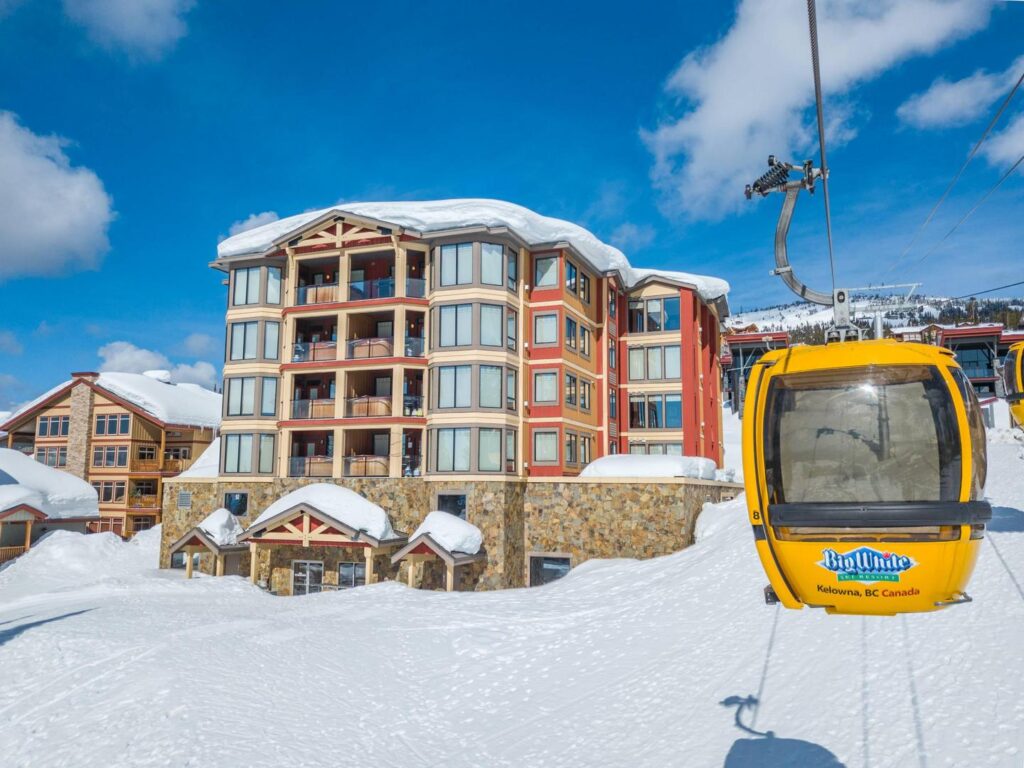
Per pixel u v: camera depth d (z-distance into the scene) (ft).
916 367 16.15
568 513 98.73
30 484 151.84
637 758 38.63
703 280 139.44
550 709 47.62
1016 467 87.76
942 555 14.24
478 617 68.64
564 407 108.88
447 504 99.60
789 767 34.06
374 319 117.19
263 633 65.21
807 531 15.19
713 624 56.49
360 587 89.25
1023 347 48.83
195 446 177.58
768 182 23.75
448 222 105.91
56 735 47.21
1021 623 41.86
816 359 17.06
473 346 101.71
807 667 44.39
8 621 77.46
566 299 112.37
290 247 116.26
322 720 47.62
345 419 108.27
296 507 98.48
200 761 41.68
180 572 110.93
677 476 95.09
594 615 65.62
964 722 33.68
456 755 42.68
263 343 116.88
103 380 177.06
